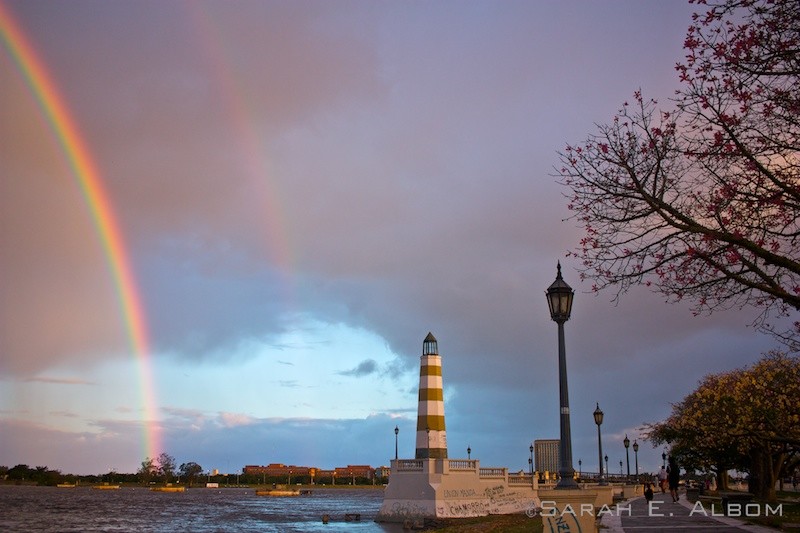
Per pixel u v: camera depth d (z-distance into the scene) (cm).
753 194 1834
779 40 1791
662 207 1925
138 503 15375
